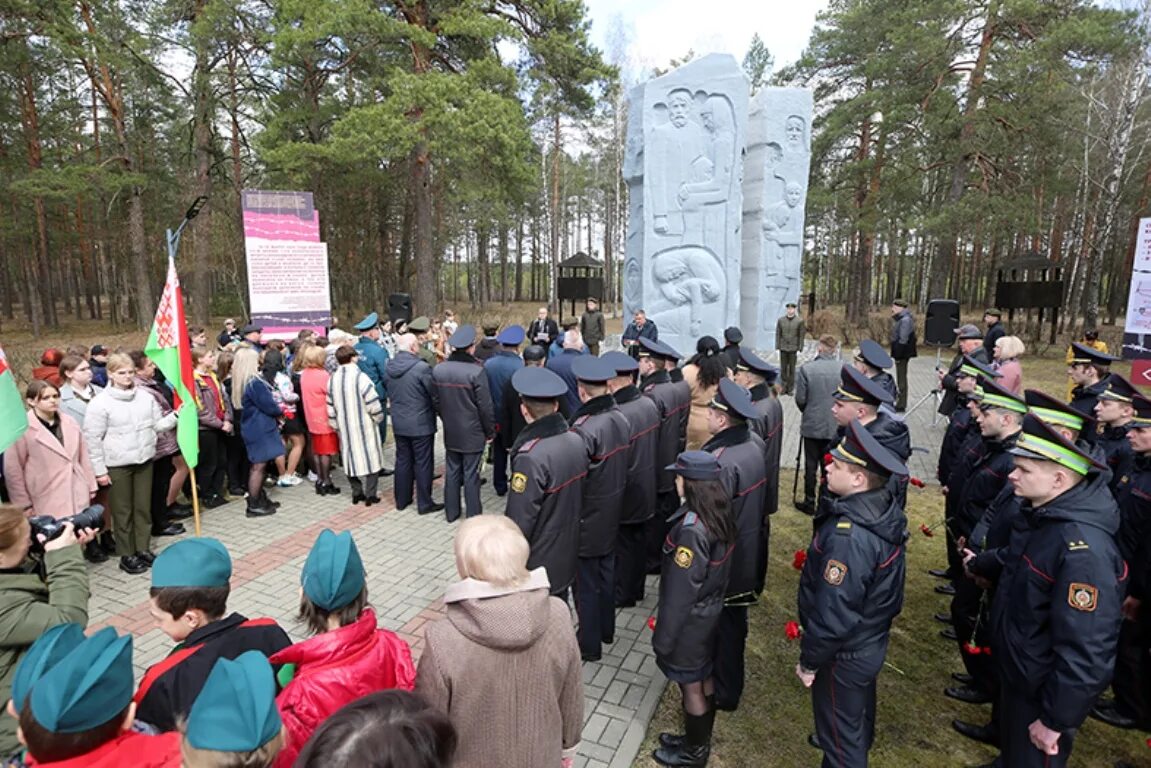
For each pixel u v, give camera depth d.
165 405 6.16
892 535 2.73
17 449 4.44
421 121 14.92
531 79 18.81
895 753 3.39
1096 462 2.61
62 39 17.20
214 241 23.52
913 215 22.28
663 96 13.45
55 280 42.91
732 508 3.18
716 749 3.40
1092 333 13.20
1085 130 19.98
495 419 6.76
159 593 2.18
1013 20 18.03
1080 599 2.47
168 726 1.97
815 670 2.77
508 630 1.91
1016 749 2.78
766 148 15.48
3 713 2.34
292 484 7.66
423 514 6.69
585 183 40.91
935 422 10.98
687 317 13.70
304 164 16.97
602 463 4.02
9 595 2.43
